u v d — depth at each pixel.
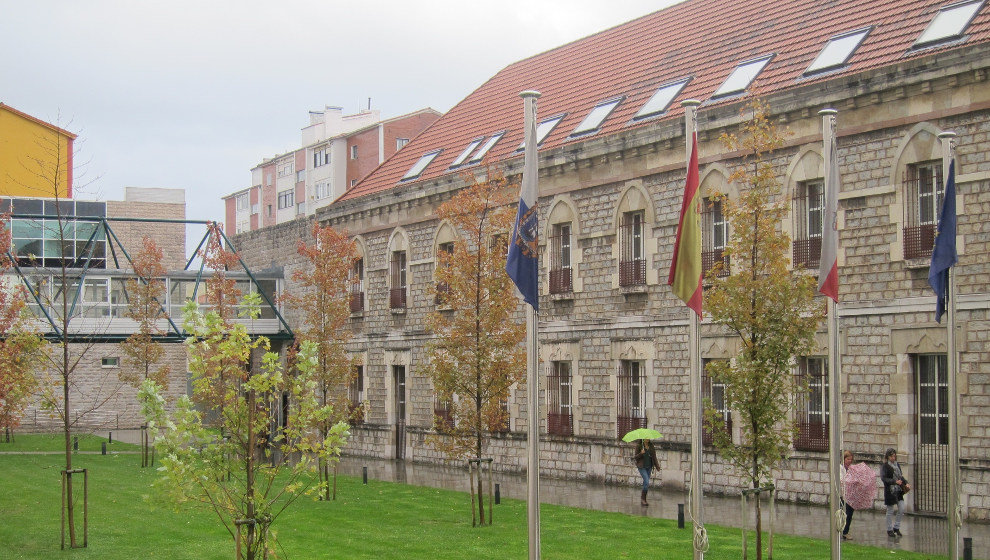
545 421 32.25
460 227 35.59
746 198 17.41
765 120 18.53
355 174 82.00
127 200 69.81
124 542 19.44
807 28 27.61
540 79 38.66
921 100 22.55
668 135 27.78
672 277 15.07
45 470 32.06
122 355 58.84
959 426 21.72
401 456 39.84
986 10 22.81
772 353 16.89
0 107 55.72
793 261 24.77
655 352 28.52
